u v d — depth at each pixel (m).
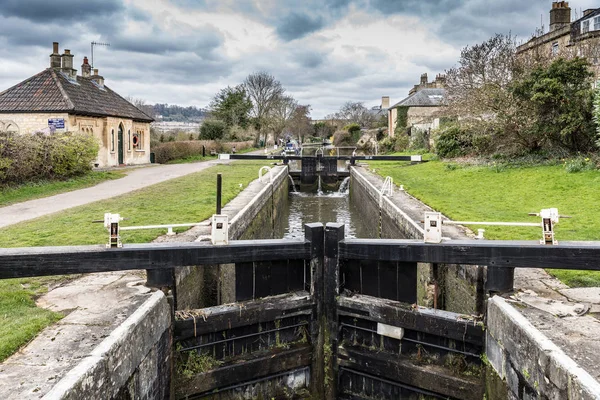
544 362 3.46
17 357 3.42
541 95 14.45
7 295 4.79
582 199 10.27
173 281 5.06
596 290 4.87
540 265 4.68
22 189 13.49
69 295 4.81
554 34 26.84
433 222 5.11
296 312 5.60
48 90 21.23
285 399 5.71
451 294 6.61
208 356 5.32
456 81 22.41
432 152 26.84
